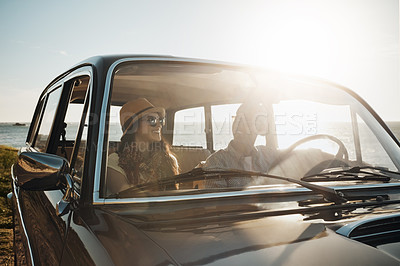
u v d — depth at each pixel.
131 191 1.47
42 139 3.16
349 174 1.91
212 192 1.55
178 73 2.04
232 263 0.98
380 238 1.25
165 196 1.47
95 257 1.08
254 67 2.24
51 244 1.52
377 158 2.09
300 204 1.53
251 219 1.34
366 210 1.49
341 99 2.34
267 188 1.66
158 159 1.86
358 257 1.05
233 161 2.11
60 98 2.70
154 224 1.23
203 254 1.03
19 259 2.46
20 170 1.58
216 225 1.26
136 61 1.85
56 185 1.50
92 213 1.37
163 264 0.97
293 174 2.07
